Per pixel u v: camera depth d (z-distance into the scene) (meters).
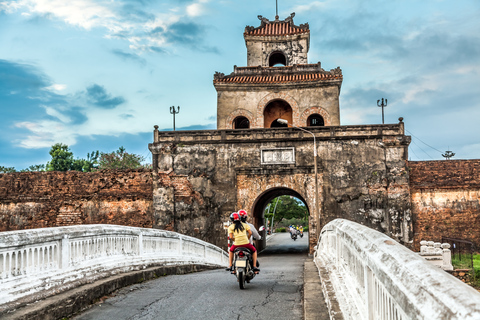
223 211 28.34
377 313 3.57
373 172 27.50
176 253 14.31
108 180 31.05
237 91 32.19
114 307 7.49
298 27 34.75
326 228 10.69
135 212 30.33
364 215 27.27
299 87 31.77
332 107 31.27
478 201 27.31
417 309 2.16
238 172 28.61
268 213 68.00
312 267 11.34
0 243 5.98
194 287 9.54
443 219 27.47
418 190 27.84
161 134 29.30
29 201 31.38
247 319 6.59
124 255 10.62
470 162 27.80
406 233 26.83
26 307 6.05
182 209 28.58
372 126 27.81
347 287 5.59
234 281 10.52
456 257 25.39
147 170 30.78
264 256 28.81
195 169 28.81
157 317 6.79
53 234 7.35
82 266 8.42
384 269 3.02
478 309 1.70
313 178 28.09
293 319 6.54
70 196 31.03
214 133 28.97
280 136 28.53
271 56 34.81
